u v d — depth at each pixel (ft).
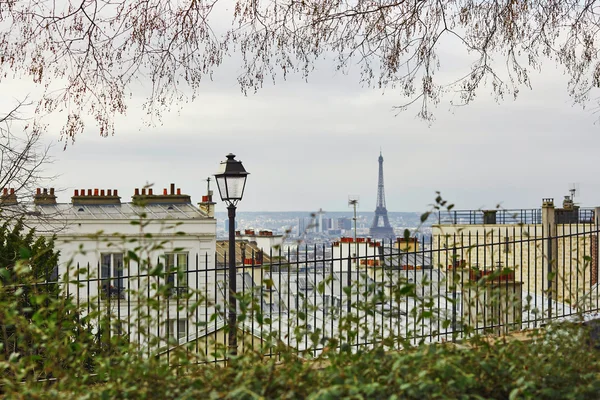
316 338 18.80
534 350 19.93
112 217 108.27
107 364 17.67
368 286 19.79
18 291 18.63
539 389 17.83
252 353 18.42
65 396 16.84
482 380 18.11
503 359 18.86
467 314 20.66
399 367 16.83
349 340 19.72
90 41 29.58
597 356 19.72
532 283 89.92
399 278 19.65
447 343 20.31
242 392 16.05
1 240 49.29
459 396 16.80
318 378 17.43
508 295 21.25
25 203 61.00
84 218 104.22
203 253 106.83
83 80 29.99
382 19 31.73
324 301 20.07
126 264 18.44
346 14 31.45
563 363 18.79
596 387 17.65
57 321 19.76
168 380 17.58
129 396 17.10
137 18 29.71
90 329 22.20
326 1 31.01
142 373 17.48
